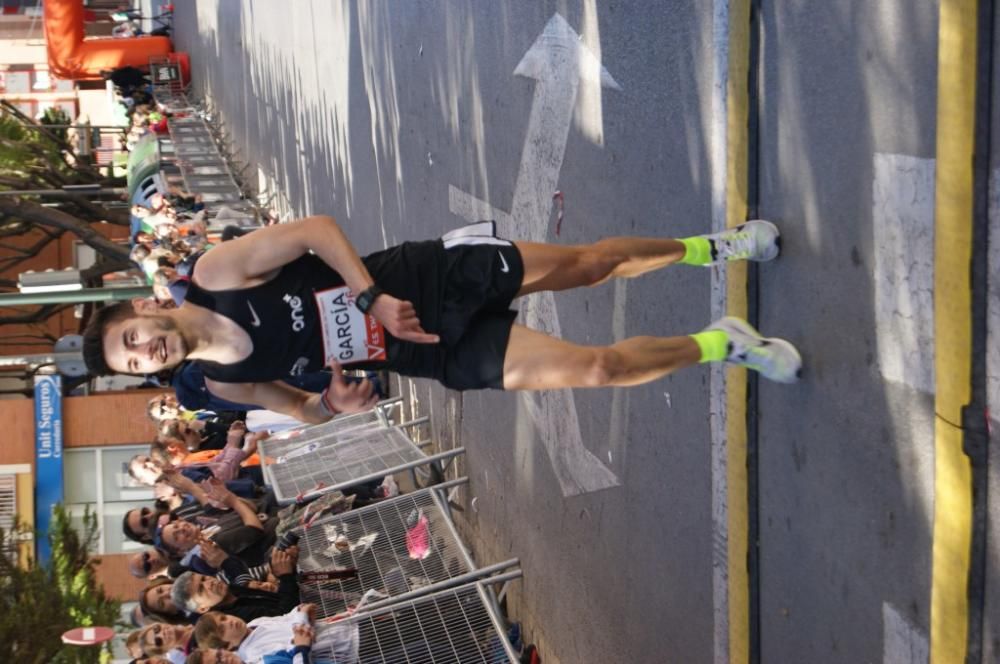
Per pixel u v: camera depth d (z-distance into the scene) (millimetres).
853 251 3279
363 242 10484
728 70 3852
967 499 2764
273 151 16219
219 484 6406
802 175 3516
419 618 5199
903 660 3119
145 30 38500
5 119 21953
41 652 6004
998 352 2674
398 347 3672
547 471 5852
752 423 3820
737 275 3834
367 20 9789
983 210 2686
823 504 3475
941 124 2779
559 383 3588
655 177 4496
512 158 6133
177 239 10562
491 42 6402
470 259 3695
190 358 3602
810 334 3510
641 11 4543
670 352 3568
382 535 5957
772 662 3830
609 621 5137
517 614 6496
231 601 5441
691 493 4340
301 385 6828
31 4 41688
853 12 3223
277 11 15367
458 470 7609
